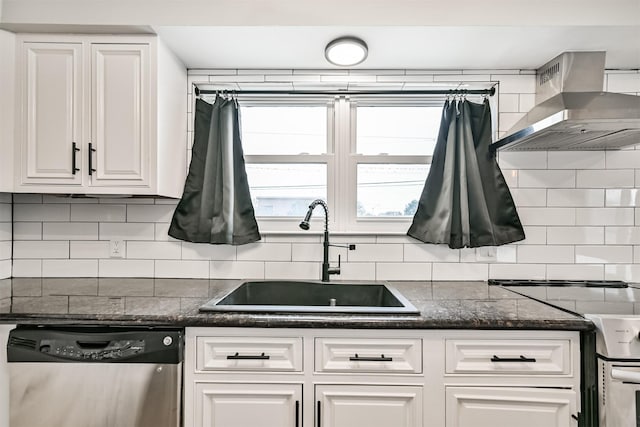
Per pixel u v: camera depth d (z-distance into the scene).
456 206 1.75
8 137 1.50
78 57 1.51
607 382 1.09
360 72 1.84
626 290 1.59
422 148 1.92
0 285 1.63
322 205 1.71
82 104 1.51
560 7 1.42
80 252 1.81
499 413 1.14
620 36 1.49
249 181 1.93
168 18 1.44
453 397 1.15
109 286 1.63
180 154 1.76
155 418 1.13
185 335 1.16
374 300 1.72
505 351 1.16
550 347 1.15
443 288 1.64
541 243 1.80
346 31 1.47
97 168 1.52
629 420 1.08
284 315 1.18
